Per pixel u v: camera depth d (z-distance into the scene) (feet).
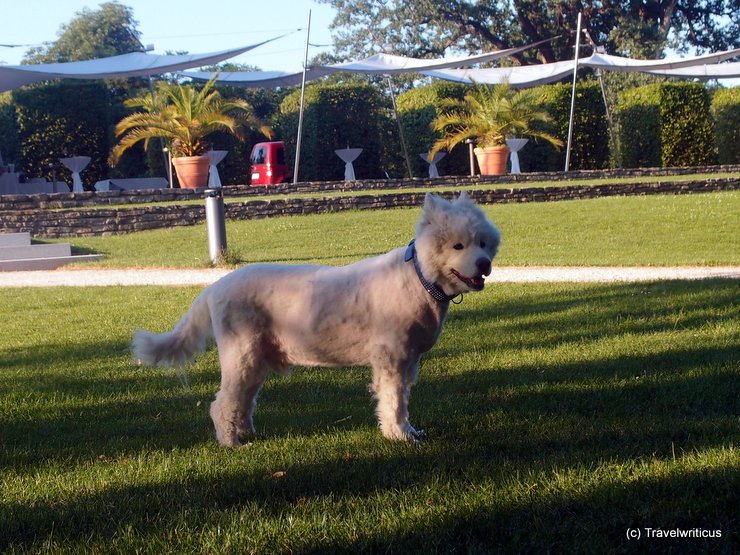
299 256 62.44
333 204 89.25
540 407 21.53
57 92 137.49
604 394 22.44
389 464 17.26
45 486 17.01
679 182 97.81
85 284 54.70
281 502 15.46
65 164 125.08
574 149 137.90
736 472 15.39
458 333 32.50
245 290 19.30
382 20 232.73
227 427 19.61
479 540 13.53
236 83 141.49
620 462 16.62
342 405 22.99
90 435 20.88
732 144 141.49
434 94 139.03
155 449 19.58
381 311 18.66
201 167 106.52
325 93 140.97
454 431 19.90
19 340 35.22
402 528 13.92
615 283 44.45
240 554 13.39
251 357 19.30
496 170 121.39
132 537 14.10
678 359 26.14
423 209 18.83
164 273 58.34
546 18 219.00
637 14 221.25
